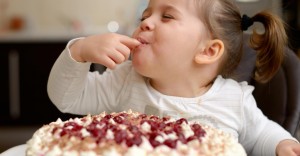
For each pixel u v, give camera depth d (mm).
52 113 3184
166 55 951
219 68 1060
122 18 3729
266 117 1107
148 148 612
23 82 3139
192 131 705
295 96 1169
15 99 3160
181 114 1005
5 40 3090
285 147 898
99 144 615
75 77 936
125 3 3727
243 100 1033
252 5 2258
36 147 649
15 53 3107
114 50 879
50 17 3732
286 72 1197
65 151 611
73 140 638
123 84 1056
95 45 890
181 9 970
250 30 1225
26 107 3174
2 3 3689
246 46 1232
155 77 983
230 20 1062
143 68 961
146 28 956
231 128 1016
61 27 3725
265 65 1121
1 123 3188
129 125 702
